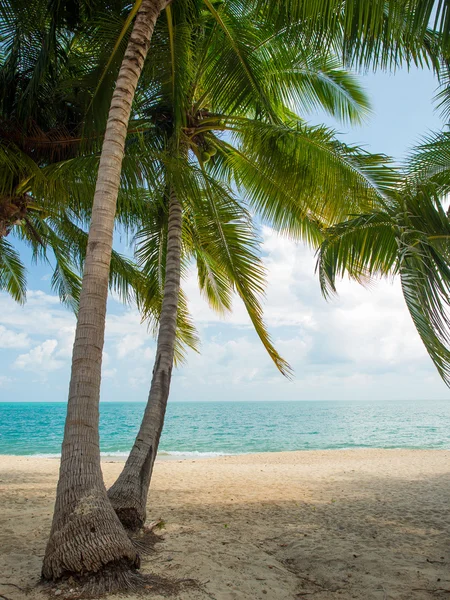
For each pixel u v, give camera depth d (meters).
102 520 3.45
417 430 39.06
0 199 7.02
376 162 6.36
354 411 89.75
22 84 6.91
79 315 3.92
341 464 13.70
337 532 5.77
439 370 3.42
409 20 4.33
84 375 3.76
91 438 3.68
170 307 6.21
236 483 9.82
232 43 6.33
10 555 4.21
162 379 5.67
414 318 3.61
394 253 4.56
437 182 4.91
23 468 12.24
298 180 7.31
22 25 6.42
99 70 6.54
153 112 7.15
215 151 7.90
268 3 5.72
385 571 4.34
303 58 7.30
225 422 53.88
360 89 8.29
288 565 4.50
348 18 4.77
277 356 7.84
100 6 6.24
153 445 5.24
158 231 8.87
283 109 9.17
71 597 3.10
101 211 4.13
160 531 5.27
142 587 3.38
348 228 4.80
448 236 4.40
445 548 5.11
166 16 6.09
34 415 78.62
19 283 12.41
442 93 5.12
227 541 5.07
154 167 6.20
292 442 29.17
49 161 7.45
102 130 6.92
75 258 9.73
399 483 9.88
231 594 3.50
